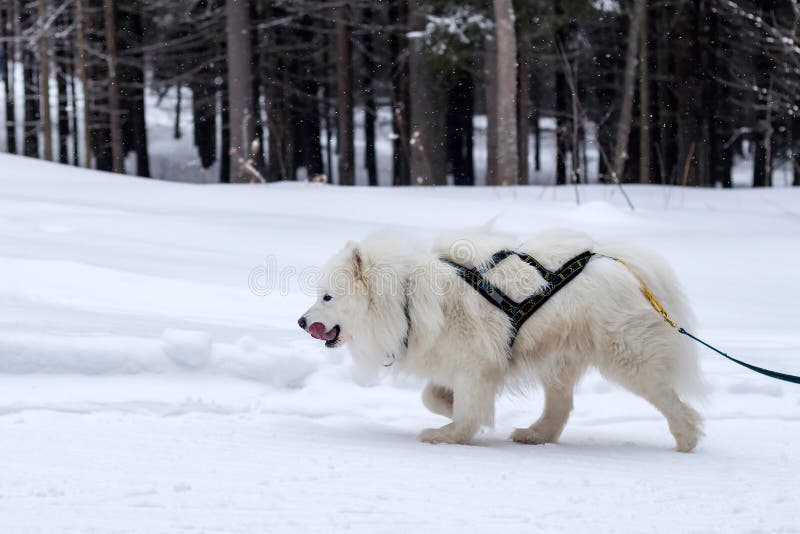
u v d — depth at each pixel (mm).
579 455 5879
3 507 3955
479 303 6234
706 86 34969
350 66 32750
